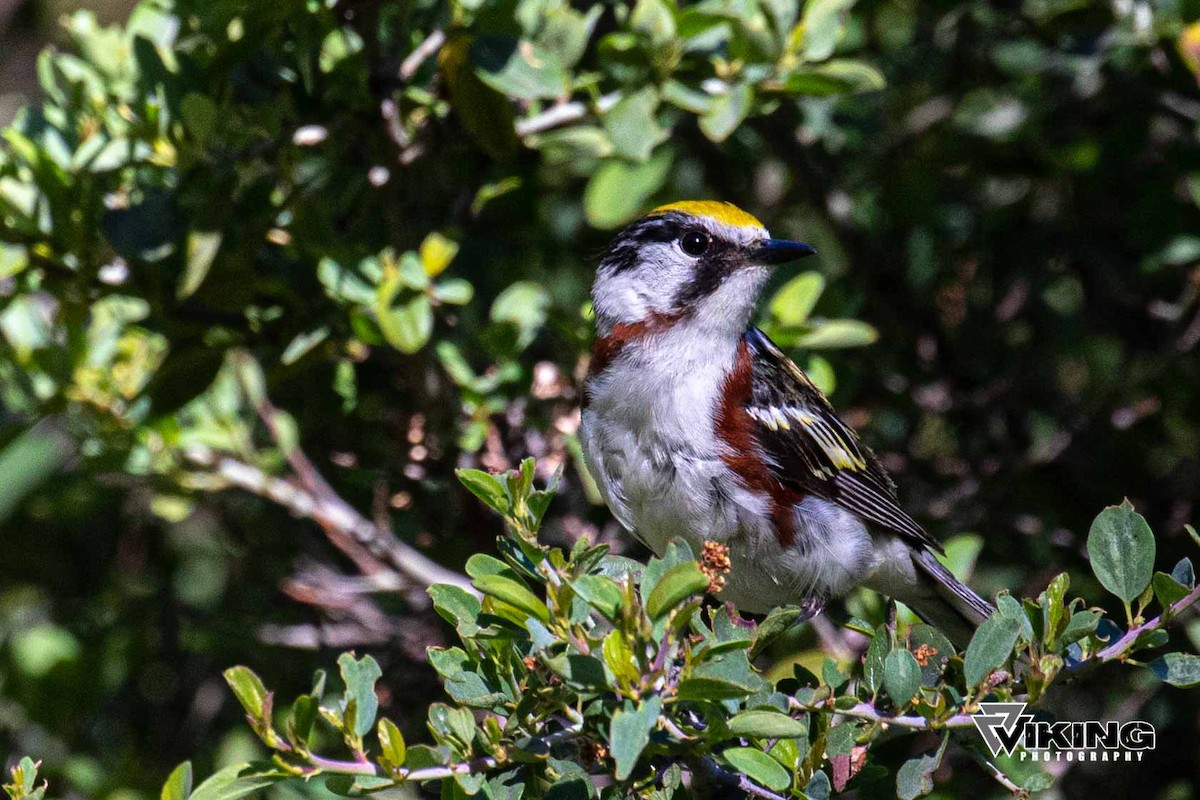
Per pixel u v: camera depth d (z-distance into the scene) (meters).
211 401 11.73
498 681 6.69
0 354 11.43
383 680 11.34
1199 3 11.04
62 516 13.33
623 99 9.81
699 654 6.07
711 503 9.35
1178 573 6.89
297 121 10.23
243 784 6.77
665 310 9.55
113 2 16.75
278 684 11.86
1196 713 11.61
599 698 6.38
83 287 10.36
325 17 9.66
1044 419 12.97
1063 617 6.70
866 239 13.02
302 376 11.80
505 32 9.86
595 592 6.05
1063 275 13.38
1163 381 12.45
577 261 13.35
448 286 10.16
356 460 11.97
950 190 13.44
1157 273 12.59
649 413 9.40
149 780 11.61
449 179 12.34
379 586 11.44
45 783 7.47
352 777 6.58
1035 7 12.20
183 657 12.85
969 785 10.67
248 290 10.06
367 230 11.49
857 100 13.04
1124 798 11.68
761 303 11.80
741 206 13.46
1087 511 12.45
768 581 9.69
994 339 13.02
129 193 10.46
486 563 6.61
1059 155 12.42
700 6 10.02
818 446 9.84
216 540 13.28
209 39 9.88
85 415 11.49
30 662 12.05
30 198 10.32
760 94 10.40
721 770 7.07
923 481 12.83
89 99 10.34
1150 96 12.03
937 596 10.33
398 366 10.98
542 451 11.35
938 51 13.06
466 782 6.57
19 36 17.17
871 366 13.02
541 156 12.15
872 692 7.19
